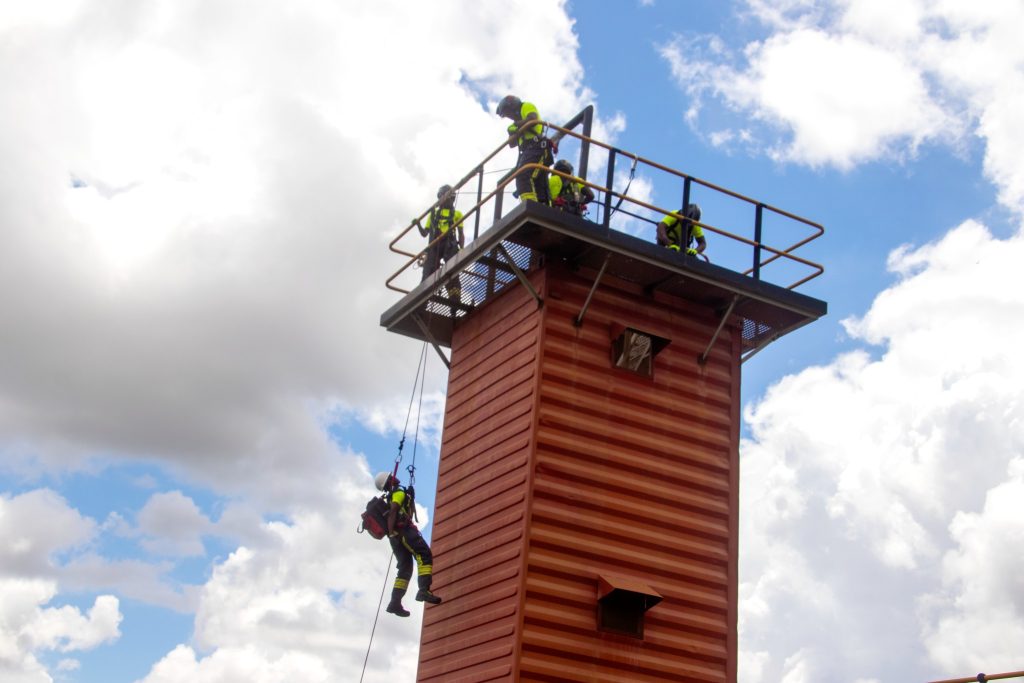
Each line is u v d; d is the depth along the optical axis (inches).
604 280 829.2
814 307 848.3
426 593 791.1
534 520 761.0
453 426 871.1
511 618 743.7
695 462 819.4
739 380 853.8
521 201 775.7
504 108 851.4
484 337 868.0
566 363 802.2
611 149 814.5
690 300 855.7
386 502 818.8
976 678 863.1
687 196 836.0
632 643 762.8
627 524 785.6
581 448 788.0
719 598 796.6
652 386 824.3
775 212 862.5
